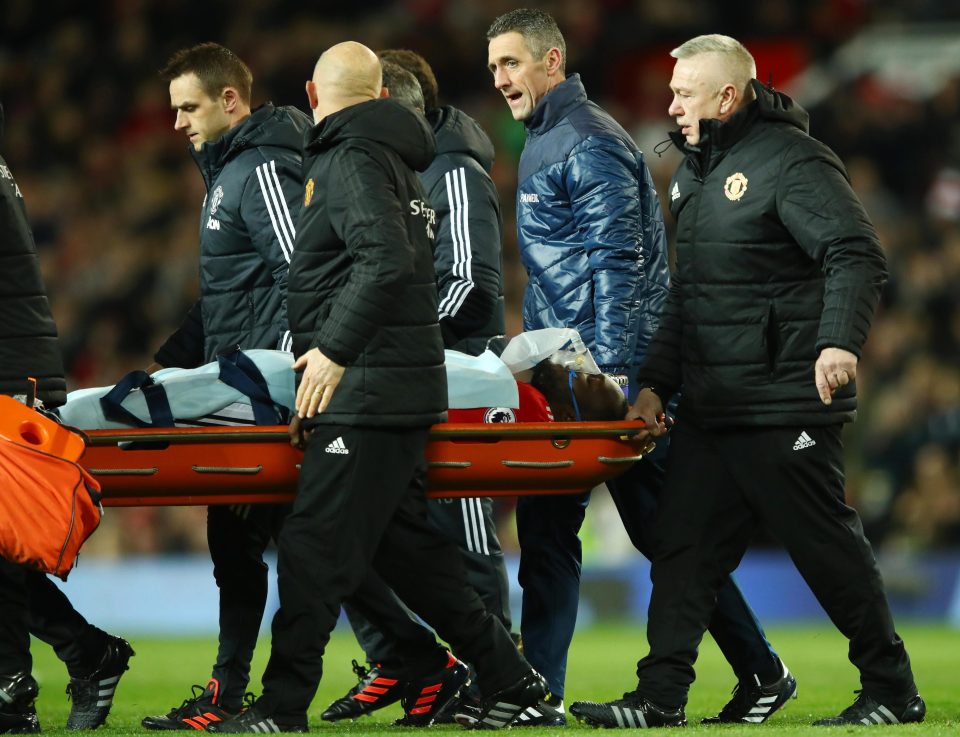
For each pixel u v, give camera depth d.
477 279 18.94
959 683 25.69
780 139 16.58
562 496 18.64
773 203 16.47
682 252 17.22
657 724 16.72
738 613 18.58
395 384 15.42
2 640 16.09
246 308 19.02
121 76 67.88
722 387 16.77
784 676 18.75
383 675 19.23
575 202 19.36
